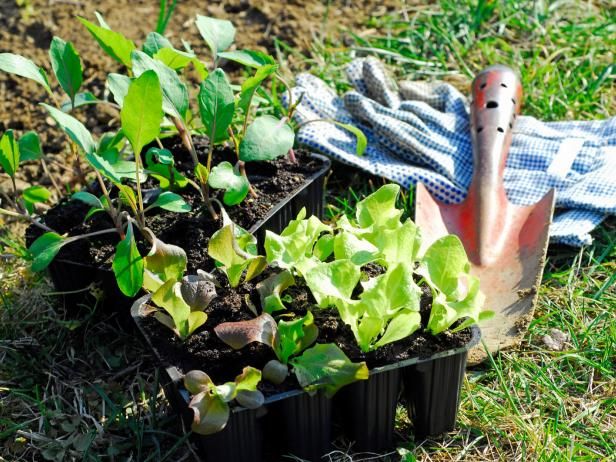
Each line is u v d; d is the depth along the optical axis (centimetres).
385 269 162
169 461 158
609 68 254
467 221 207
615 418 166
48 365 181
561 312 189
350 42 282
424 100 249
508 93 228
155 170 180
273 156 162
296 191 190
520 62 266
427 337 149
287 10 292
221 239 150
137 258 150
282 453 156
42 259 159
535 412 167
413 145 227
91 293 181
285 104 238
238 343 141
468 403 169
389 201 160
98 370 179
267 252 155
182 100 164
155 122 150
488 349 176
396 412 166
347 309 143
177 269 154
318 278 142
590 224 205
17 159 171
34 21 281
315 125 235
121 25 285
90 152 153
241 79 267
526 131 235
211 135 166
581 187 214
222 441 143
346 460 156
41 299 195
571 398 170
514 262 195
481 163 213
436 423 159
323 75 261
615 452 157
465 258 149
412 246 153
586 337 183
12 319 192
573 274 199
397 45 278
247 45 279
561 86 252
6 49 270
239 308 153
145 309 154
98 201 168
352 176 230
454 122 237
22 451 161
